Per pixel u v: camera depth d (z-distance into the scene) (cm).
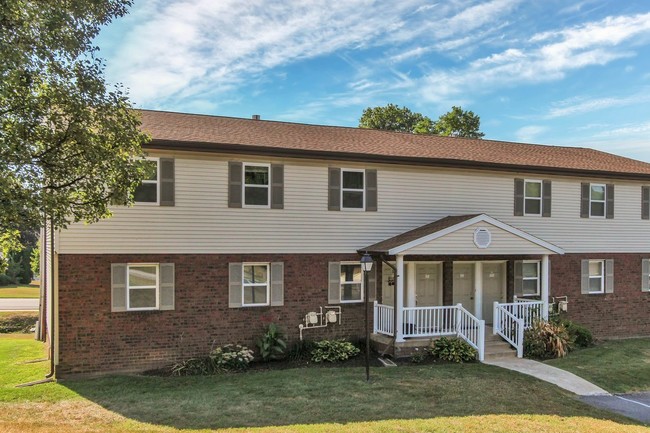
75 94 858
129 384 1138
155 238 1309
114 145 930
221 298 1370
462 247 1446
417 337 1418
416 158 1563
